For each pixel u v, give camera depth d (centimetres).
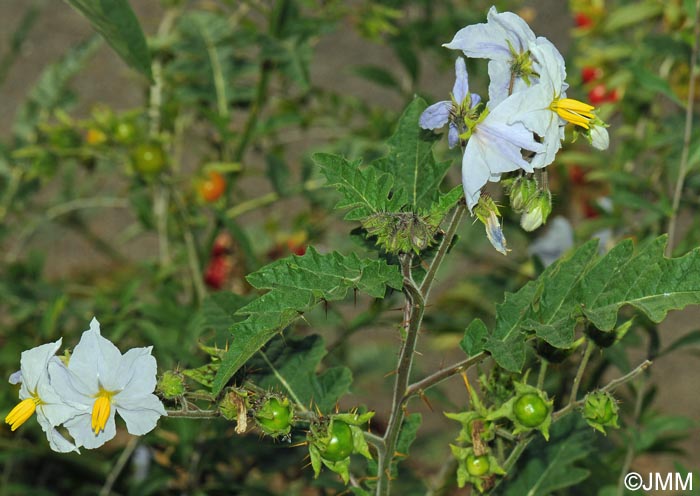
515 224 113
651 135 111
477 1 130
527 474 92
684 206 113
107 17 82
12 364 111
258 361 89
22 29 144
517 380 87
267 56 107
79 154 110
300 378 88
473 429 83
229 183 115
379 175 84
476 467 83
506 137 79
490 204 80
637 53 117
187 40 115
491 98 80
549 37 219
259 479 116
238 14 122
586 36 128
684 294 81
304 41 109
